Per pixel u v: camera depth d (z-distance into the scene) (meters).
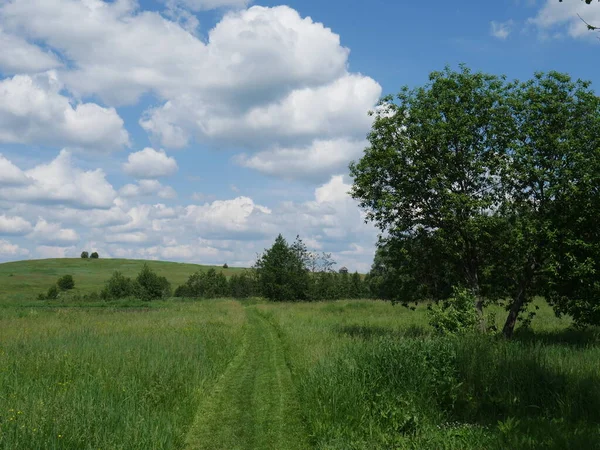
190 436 8.30
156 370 10.95
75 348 13.46
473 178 18.05
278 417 9.30
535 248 16.08
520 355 10.06
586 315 16.09
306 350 14.41
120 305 52.09
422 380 9.10
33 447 6.41
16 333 18.09
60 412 7.49
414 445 7.01
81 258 161.50
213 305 45.66
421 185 18.41
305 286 58.34
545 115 16.67
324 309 37.25
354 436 7.55
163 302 56.81
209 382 11.73
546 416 8.06
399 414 7.89
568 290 16.91
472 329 14.84
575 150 16.05
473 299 16.92
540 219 16.36
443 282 19.89
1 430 6.70
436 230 17.75
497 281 18.94
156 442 7.14
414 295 20.17
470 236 17.52
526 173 16.48
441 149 17.83
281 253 59.31
